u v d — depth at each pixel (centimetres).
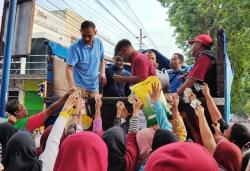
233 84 1390
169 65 765
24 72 1916
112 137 291
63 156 244
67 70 479
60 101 385
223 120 388
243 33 1239
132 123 344
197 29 1362
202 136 342
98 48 510
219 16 1307
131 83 490
